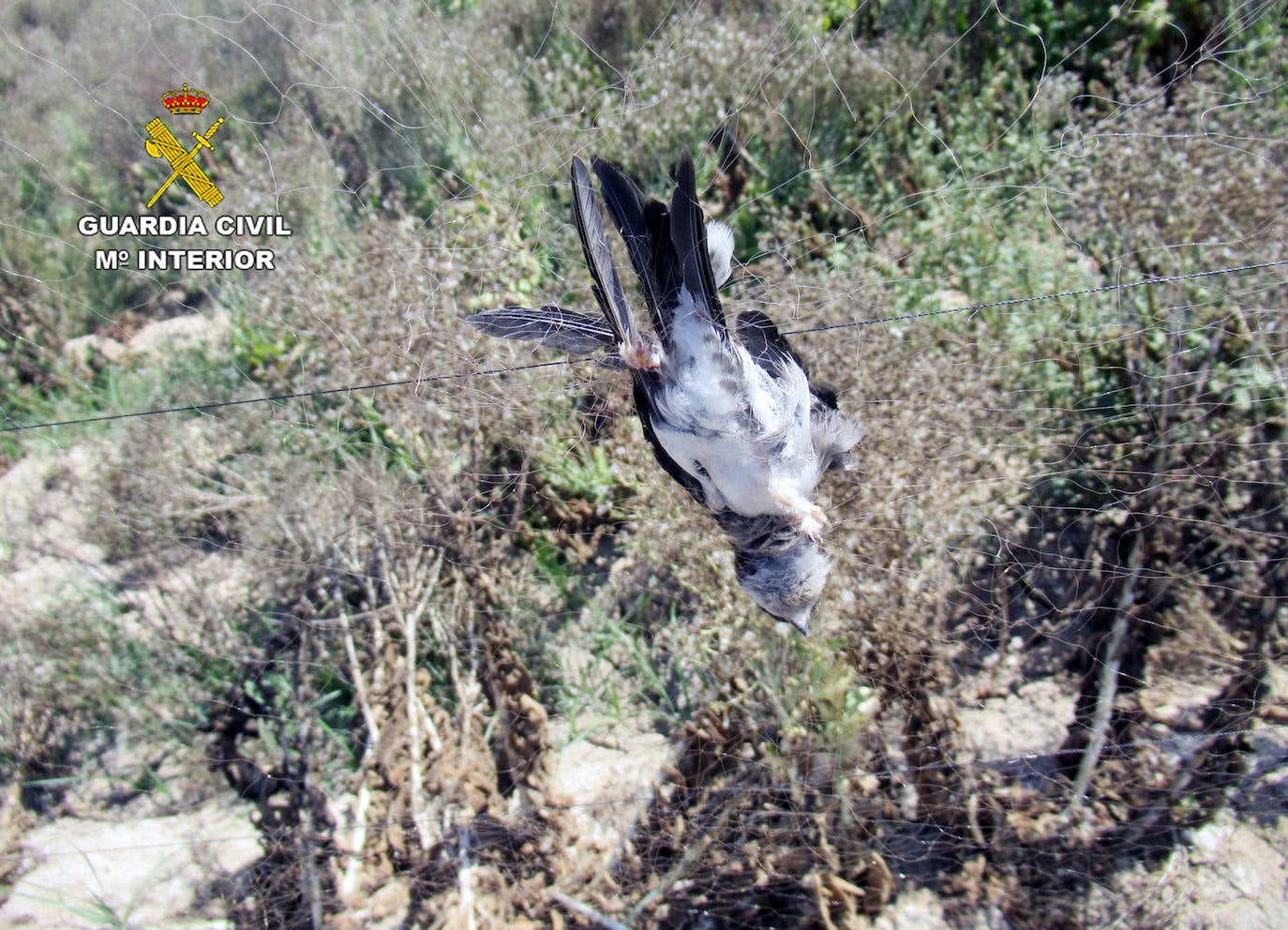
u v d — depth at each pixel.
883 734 0.32
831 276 0.37
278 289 0.40
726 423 0.26
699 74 0.42
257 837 0.32
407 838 0.31
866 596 0.32
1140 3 0.43
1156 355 0.34
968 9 0.46
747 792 0.31
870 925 0.30
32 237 0.45
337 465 0.38
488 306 0.37
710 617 0.34
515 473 0.37
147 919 0.32
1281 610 0.32
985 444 0.33
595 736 0.35
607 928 0.30
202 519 0.39
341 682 0.36
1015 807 0.31
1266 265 0.30
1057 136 0.41
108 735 0.36
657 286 0.25
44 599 0.38
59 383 0.44
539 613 0.37
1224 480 0.33
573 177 0.24
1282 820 0.31
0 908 0.32
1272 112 0.37
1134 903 0.30
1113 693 0.32
